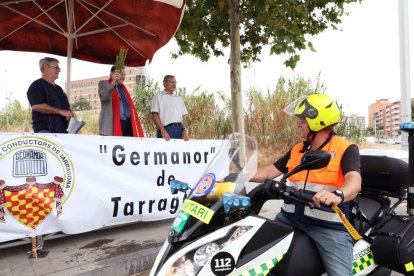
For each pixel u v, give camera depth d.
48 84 5.04
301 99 2.62
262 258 2.07
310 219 2.44
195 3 7.02
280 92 12.70
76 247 4.46
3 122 10.69
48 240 4.72
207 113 12.42
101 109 5.50
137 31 6.84
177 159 5.36
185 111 6.66
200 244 1.96
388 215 2.88
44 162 4.18
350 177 2.29
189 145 5.50
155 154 5.11
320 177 2.42
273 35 6.14
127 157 4.84
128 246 4.50
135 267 4.04
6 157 3.96
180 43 8.14
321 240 2.38
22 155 4.05
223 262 1.96
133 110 5.87
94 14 6.49
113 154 4.71
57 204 4.25
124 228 5.30
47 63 5.04
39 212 4.14
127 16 6.41
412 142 2.84
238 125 6.49
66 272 3.68
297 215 2.50
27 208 4.08
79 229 4.42
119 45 7.25
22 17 6.39
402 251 2.52
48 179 4.21
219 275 1.94
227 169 2.31
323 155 2.02
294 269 2.28
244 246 2.03
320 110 2.42
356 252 2.64
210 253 1.94
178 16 5.91
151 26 6.54
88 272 3.71
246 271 2.02
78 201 4.41
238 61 6.46
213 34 7.82
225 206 1.97
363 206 2.98
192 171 5.54
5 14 6.22
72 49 7.33
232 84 6.50
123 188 4.79
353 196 2.22
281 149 12.26
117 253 4.25
